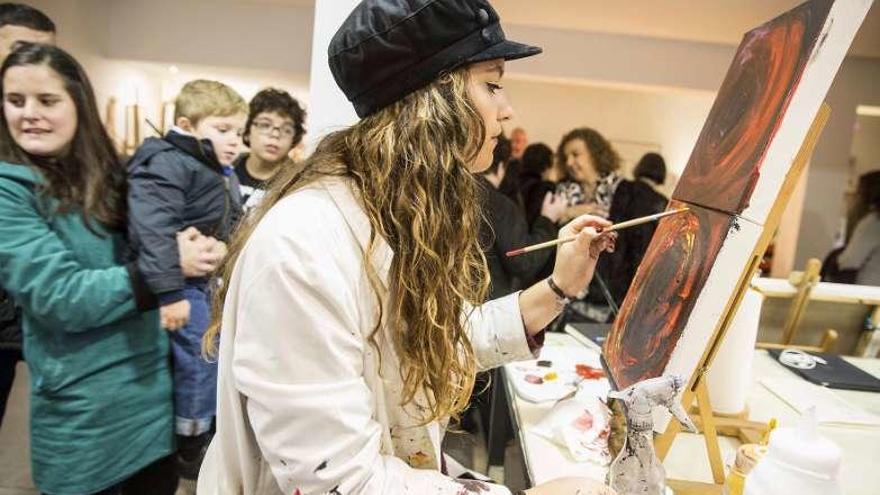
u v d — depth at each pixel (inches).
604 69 136.1
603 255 81.6
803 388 46.4
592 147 109.7
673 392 24.1
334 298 20.0
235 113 65.0
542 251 67.9
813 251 141.3
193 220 55.2
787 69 26.0
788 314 61.1
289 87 141.5
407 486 20.4
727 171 28.4
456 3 21.5
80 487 44.3
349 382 19.9
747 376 38.6
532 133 162.2
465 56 22.3
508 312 33.5
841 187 138.7
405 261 22.8
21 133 40.6
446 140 22.5
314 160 24.8
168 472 53.2
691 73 135.6
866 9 20.6
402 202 22.5
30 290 39.4
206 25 135.5
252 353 19.6
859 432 38.9
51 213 41.5
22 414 85.7
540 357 50.3
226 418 24.0
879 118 175.5
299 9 135.2
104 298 41.8
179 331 53.9
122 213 47.5
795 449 20.8
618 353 36.0
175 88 146.5
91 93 44.8
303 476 19.1
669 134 160.7
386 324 23.2
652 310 32.2
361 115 24.1
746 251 23.5
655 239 38.1
